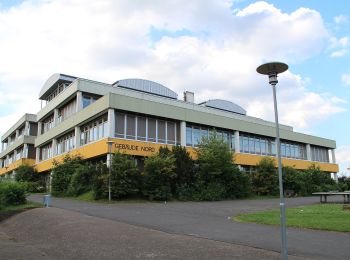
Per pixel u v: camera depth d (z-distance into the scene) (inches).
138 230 514.3
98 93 1517.0
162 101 1664.6
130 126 1311.5
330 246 398.3
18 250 421.1
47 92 1974.7
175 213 743.7
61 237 489.7
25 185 953.5
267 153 1918.1
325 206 868.0
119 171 1069.1
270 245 408.2
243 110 2202.3
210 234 485.1
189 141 1503.4
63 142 1676.9
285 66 316.2
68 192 1226.0
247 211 794.2
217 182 1259.8
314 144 2251.5
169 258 356.5
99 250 400.5
